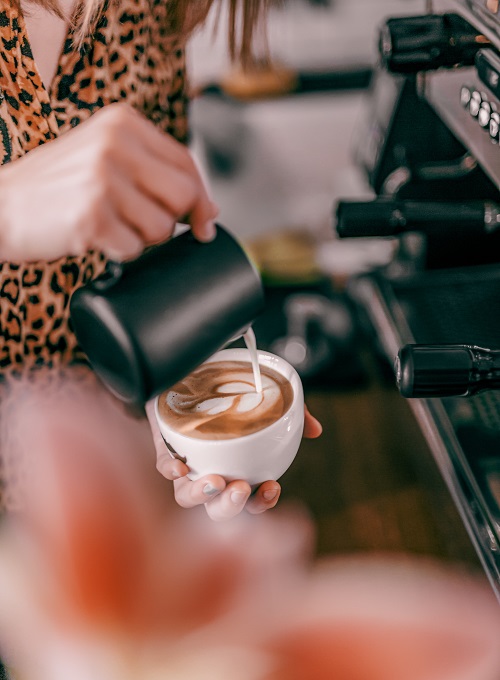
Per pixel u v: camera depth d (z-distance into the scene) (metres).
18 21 0.74
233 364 0.69
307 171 1.75
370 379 1.16
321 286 1.37
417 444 1.00
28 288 0.87
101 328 0.52
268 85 1.72
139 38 0.87
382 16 1.72
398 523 0.92
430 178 1.03
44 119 0.81
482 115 0.71
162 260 0.54
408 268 1.12
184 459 0.61
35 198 0.48
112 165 0.46
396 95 1.05
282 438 0.61
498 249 1.05
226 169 1.76
